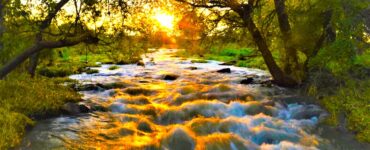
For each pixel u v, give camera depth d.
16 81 15.84
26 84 16.02
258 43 19.48
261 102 15.83
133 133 11.93
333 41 16.91
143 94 18.52
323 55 15.99
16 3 14.19
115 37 16.72
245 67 32.84
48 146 10.37
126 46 17.28
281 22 18.55
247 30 20.14
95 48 17.61
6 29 14.86
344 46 15.25
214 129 12.05
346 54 15.42
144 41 17.34
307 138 11.41
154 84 22.05
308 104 15.60
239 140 11.07
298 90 18.36
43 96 14.60
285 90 18.59
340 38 15.38
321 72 17.52
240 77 24.83
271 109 14.85
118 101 16.22
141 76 26.36
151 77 25.77
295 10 18.05
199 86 20.56
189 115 13.99
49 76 25.67
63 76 25.83
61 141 10.82
